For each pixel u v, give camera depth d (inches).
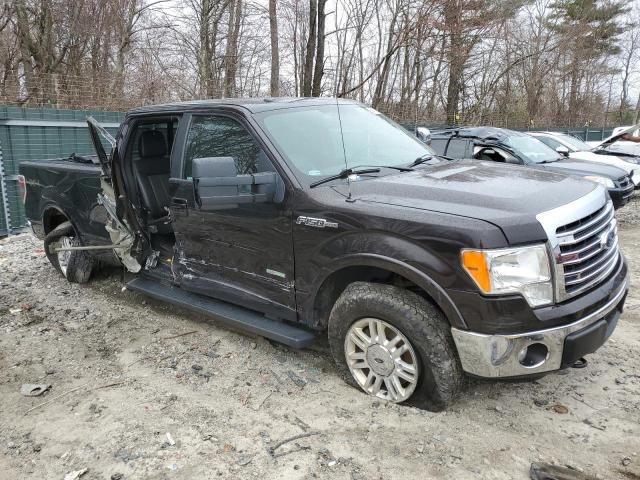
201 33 697.6
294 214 143.8
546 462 116.3
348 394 143.6
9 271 269.9
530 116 1104.8
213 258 169.2
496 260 115.2
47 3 719.7
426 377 130.1
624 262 146.6
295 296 149.2
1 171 362.3
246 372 159.3
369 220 130.3
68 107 545.6
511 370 119.6
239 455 121.0
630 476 111.7
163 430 131.2
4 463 121.9
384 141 175.6
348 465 116.5
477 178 144.7
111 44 774.5
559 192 132.8
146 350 176.6
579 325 120.6
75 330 194.7
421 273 122.8
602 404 138.5
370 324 136.6
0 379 159.9
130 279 223.1
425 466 115.4
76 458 122.3
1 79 721.6
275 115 162.4
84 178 219.6
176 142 178.4
